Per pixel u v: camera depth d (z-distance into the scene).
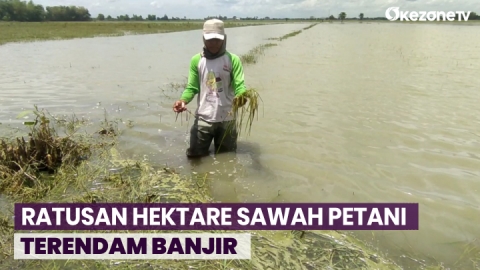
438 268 2.73
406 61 13.96
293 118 6.23
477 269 2.73
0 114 6.46
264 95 7.97
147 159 4.68
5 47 19.36
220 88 4.38
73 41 24.42
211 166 4.48
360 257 2.84
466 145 4.99
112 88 8.82
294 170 4.34
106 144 5.10
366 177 4.14
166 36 32.22
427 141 5.15
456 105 7.03
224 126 4.55
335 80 9.77
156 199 3.60
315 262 2.77
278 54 16.81
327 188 3.92
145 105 7.21
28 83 9.32
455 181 4.01
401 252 2.92
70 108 6.96
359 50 18.97
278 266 2.71
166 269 2.63
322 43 24.53
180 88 8.80
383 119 6.16
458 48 20.14
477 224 3.27
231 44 24.31
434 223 3.29
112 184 3.93
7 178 3.77
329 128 5.73
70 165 4.22
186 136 5.50
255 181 4.09
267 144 5.11
